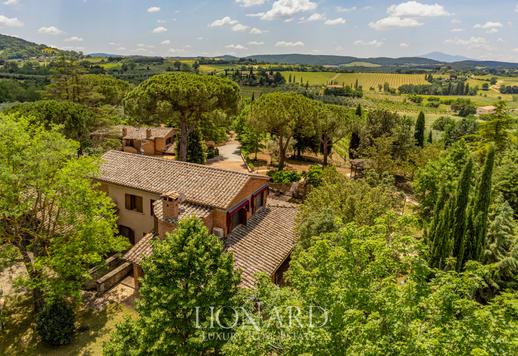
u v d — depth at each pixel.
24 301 20.83
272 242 22.50
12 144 17.17
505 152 36.31
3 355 16.88
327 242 12.10
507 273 19.84
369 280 10.20
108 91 73.88
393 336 8.62
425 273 10.05
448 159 32.50
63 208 18.88
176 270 13.05
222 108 45.88
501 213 21.03
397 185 45.44
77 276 18.97
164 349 12.05
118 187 25.72
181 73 45.75
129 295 21.56
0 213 17.16
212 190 22.58
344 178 28.88
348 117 52.75
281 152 50.38
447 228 19.45
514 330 8.04
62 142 18.48
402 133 46.03
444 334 8.10
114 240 20.58
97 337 18.12
